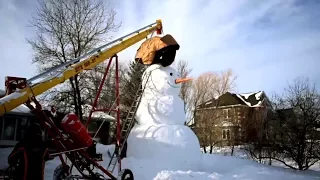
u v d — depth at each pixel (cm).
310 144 2172
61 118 772
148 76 1427
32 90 729
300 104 2288
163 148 1275
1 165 1315
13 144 1970
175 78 1441
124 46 1089
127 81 2880
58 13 2102
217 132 3816
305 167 2153
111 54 1022
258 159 2580
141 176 1126
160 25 1404
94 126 2558
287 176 1435
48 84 782
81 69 902
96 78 2209
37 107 713
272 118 2417
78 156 806
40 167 607
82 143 755
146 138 1306
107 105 2261
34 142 617
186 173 1138
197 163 1351
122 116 2658
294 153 2169
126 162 1211
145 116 1386
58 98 2030
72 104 2067
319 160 2381
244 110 4397
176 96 1436
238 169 1455
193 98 3947
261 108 3681
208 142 3656
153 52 1401
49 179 1041
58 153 715
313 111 2223
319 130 2220
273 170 1582
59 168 832
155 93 1402
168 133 1310
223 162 1519
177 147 1291
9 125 1986
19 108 1952
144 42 1473
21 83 729
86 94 2144
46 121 717
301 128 2164
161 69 1425
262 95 4659
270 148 2359
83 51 2109
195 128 3547
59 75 823
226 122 4191
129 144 1350
